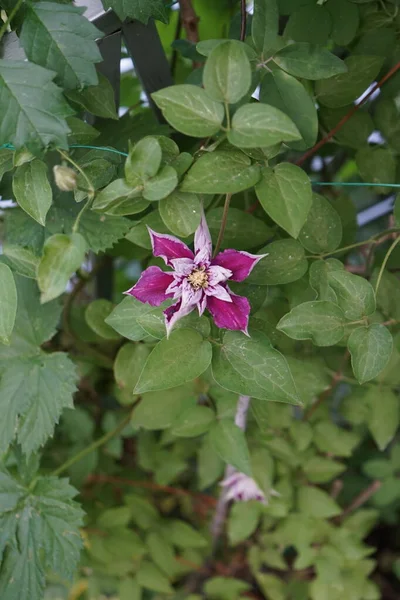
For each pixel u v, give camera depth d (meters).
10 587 0.83
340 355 0.92
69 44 0.71
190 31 0.86
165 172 0.70
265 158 0.72
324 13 0.79
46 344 0.97
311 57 0.73
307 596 1.03
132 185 0.71
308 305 0.73
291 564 1.12
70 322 0.95
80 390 1.04
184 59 0.94
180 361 0.72
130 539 0.98
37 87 0.70
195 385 0.86
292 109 0.73
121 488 1.07
